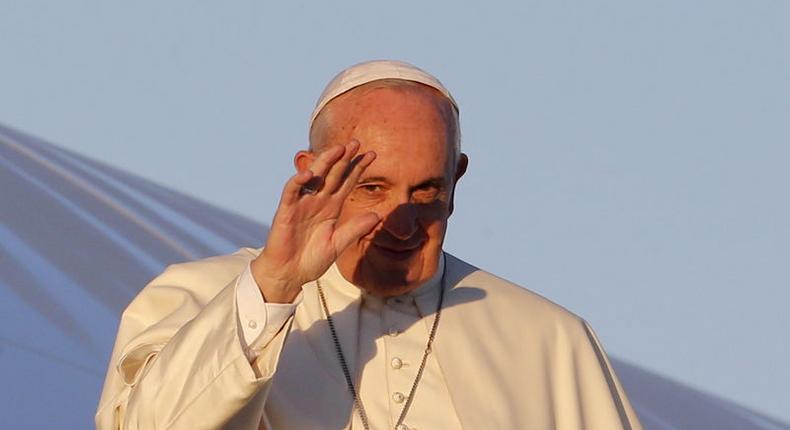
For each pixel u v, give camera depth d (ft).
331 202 43.93
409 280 49.14
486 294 52.75
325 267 44.09
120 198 79.20
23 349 70.28
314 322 50.24
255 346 44.29
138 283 75.05
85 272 74.43
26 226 75.61
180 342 44.83
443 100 49.01
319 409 48.60
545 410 50.90
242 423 44.62
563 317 53.31
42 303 72.33
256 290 44.27
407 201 47.83
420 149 47.60
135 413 44.75
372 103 48.24
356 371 49.55
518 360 51.55
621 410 52.75
